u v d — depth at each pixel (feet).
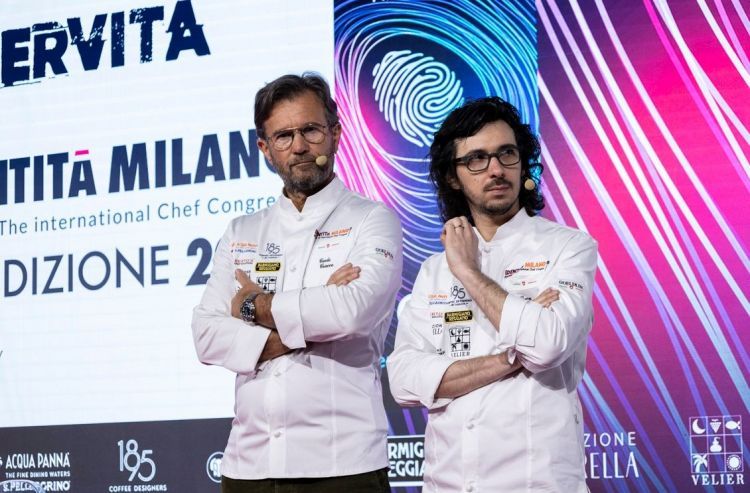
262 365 16.57
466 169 15.58
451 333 15.38
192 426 25.20
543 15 23.77
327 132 17.39
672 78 22.88
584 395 22.71
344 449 16.29
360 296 16.01
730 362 21.89
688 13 22.95
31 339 26.89
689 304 22.24
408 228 24.13
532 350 14.03
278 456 16.20
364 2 25.12
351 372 16.62
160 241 26.08
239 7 26.18
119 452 25.76
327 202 17.54
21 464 26.55
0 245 27.53
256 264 17.37
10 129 27.91
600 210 22.94
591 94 23.29
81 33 27.66
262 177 25.43
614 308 22.66
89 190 26.94
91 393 26.16
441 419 14.90
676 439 22.07
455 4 24.44
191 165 26.08
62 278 26.86
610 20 23.38
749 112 22.39
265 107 17.34
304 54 25.48
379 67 24.81
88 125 27.20
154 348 25.76
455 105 24.18
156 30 26.91
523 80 23.73
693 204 22.44
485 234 15.92
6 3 28.60
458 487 14.55
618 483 22.34
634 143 22.91
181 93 26.43
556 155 23.31
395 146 24.49
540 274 15.17
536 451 14.29
